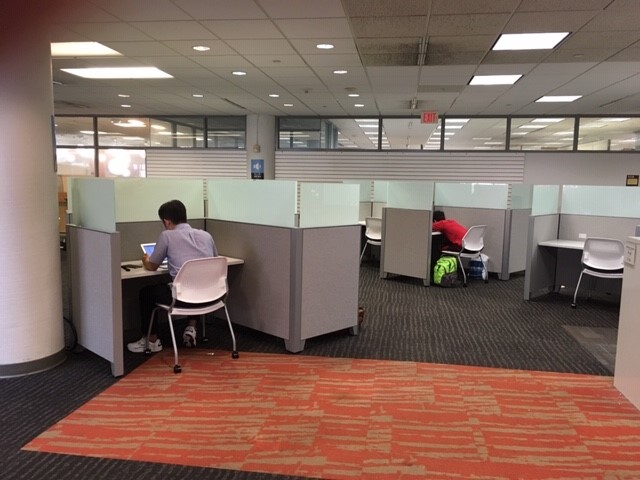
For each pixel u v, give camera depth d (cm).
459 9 378
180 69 600
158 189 376
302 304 346
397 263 629
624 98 736
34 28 292
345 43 476
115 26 431
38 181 301
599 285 538
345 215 376
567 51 488
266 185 359
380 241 716
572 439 235
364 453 221
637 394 266
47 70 304
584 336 397
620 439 236
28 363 305
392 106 843
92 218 321
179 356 341
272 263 356
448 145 995
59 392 281
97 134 1066
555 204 557
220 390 286
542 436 238
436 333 402
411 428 244
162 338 382
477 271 638
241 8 385
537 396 283
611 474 207
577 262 552
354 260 383
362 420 251
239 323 390
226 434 236
